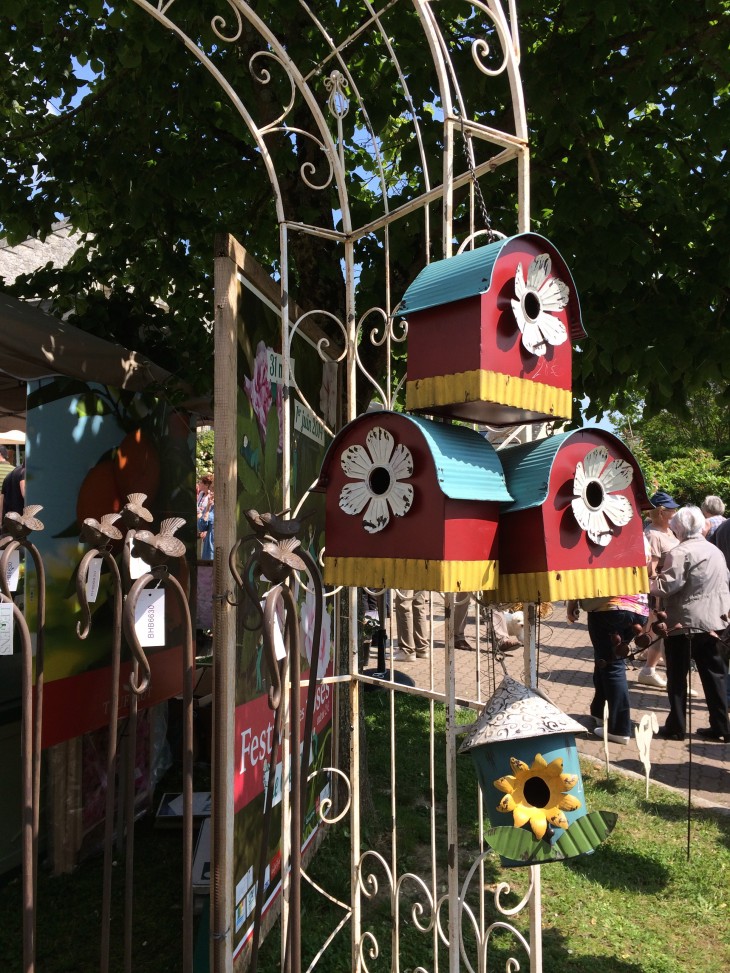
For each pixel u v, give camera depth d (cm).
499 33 205
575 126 376
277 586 157
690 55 386
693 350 384
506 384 178
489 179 377
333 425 366
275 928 292
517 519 188
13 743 350
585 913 323
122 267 521
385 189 257
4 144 506
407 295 190
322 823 358
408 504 183
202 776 460
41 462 287
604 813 177
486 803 188
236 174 458
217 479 220
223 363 221
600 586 191
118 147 449
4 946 295
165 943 296
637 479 199
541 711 186
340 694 393
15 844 350
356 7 384
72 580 298
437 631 901
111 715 168
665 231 401
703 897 340
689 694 382
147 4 232
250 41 392
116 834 375
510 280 179
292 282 491
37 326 300
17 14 394
